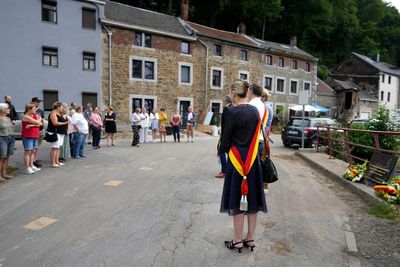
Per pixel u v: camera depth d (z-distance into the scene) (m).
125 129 22.48
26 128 7.41
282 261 3.34
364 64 48.66
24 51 19.42
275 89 33.31
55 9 20.34
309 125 15.03
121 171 7.93
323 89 41.59
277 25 48.56
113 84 22.67
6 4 18.83
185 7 30.22
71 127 9.88
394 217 4.71
